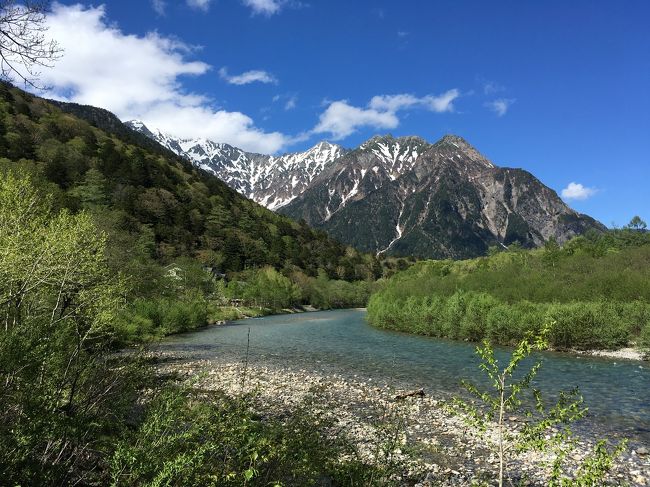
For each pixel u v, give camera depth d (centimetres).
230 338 4494
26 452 445
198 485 523
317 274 16488
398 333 4991
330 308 13675
